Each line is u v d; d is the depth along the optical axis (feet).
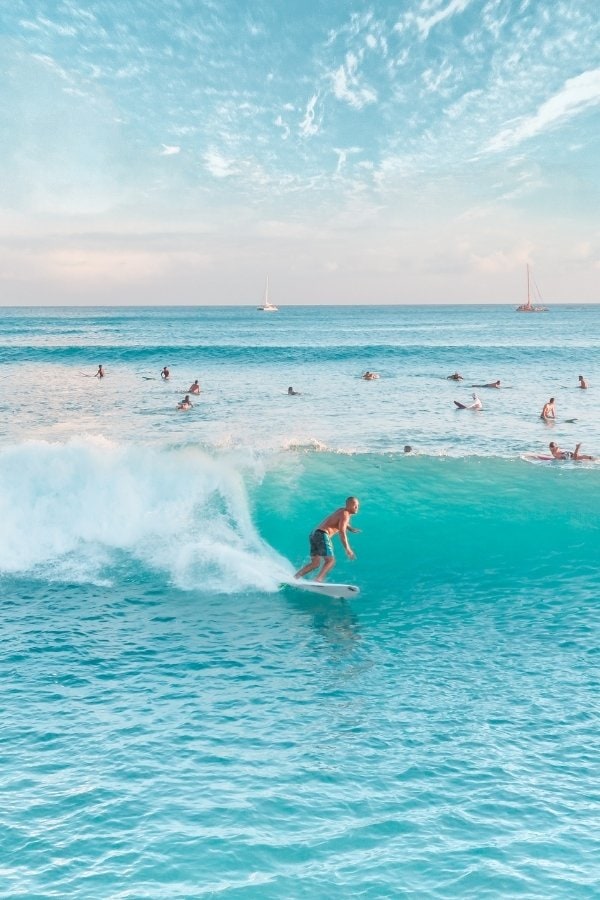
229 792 17.29
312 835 15.65
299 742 19.74
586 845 15.34
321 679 23.81
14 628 28.27
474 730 20.35
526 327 339.16
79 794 17.16
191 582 33.27
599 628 27.63
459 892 13.88
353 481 46.09
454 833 15.75
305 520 40.32
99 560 35.60
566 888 13.97
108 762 18.65
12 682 23.54
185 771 18.24
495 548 36.83
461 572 34.22
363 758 18.90
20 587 32.76
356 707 21.81
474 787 17.54
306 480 45.96
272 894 13.80
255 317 558.97
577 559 35.22
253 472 47.06
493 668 24.47
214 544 36.81
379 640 27.12
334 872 14.46
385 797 17.12
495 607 30.14
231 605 30.81
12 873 14.33
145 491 40.06
